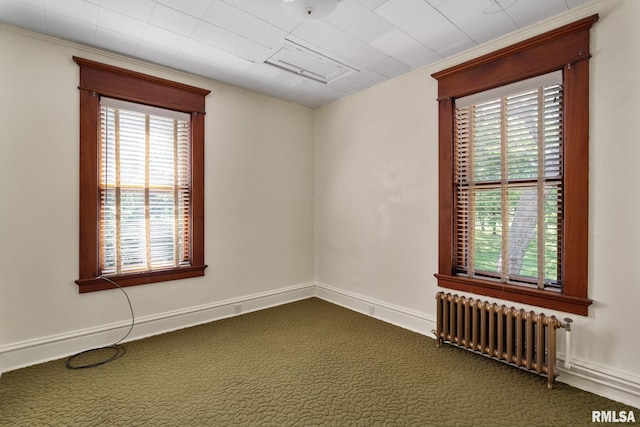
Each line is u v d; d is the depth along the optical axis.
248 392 1.97
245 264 3.45
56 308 2.38
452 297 2.51
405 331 2.92
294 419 1.72
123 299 2.68
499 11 2.03
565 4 1.96
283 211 3.77
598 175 1.93
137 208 2.77
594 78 1.94
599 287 1.94
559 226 2.15
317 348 2.57
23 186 2.25
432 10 2.02
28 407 1.80
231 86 3.30
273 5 1.97
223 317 3.26
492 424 1.68
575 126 2.01
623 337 1.86
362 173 3.45
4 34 2.17
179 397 1.91
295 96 3.63
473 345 2.37
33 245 2.29
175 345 2.61
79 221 2.46
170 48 2.53
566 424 1.68
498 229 2.44
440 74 2.68
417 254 2.93
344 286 3.68
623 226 1.86
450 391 1.98
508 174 2.38
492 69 2.39
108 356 2.41
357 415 1.76
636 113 1.80
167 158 2.94
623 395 1.85
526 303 2.24
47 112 2.33
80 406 1.82
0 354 2.15
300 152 3.94
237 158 3.36
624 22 1.83
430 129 2.81
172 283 2.95
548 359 2.00
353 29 2.24
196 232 3.07
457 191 2.68
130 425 1.67
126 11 2.03
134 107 2.73
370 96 3.35
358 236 3.51
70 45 2.42
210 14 2.06
